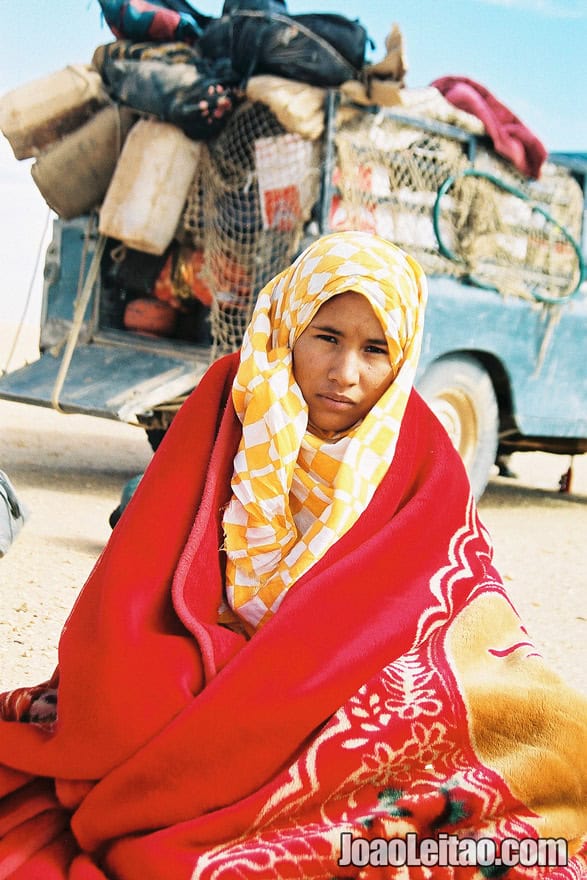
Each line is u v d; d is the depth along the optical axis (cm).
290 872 190
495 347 848
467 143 812
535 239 873
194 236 779
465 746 203
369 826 195
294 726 195
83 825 197
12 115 775
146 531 217
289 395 221
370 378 222
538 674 210
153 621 210
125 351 836
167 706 197
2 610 483
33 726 213
